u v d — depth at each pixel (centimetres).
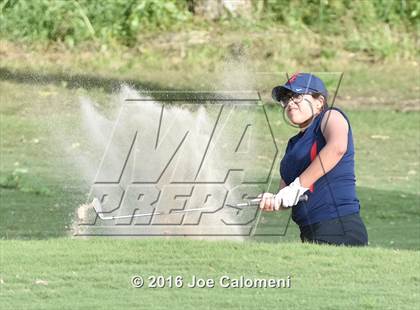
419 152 4259
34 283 1549
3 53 5419
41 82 4969
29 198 3017
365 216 2977
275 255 1691
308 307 1458
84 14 5703
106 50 5541
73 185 3222
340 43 5888
